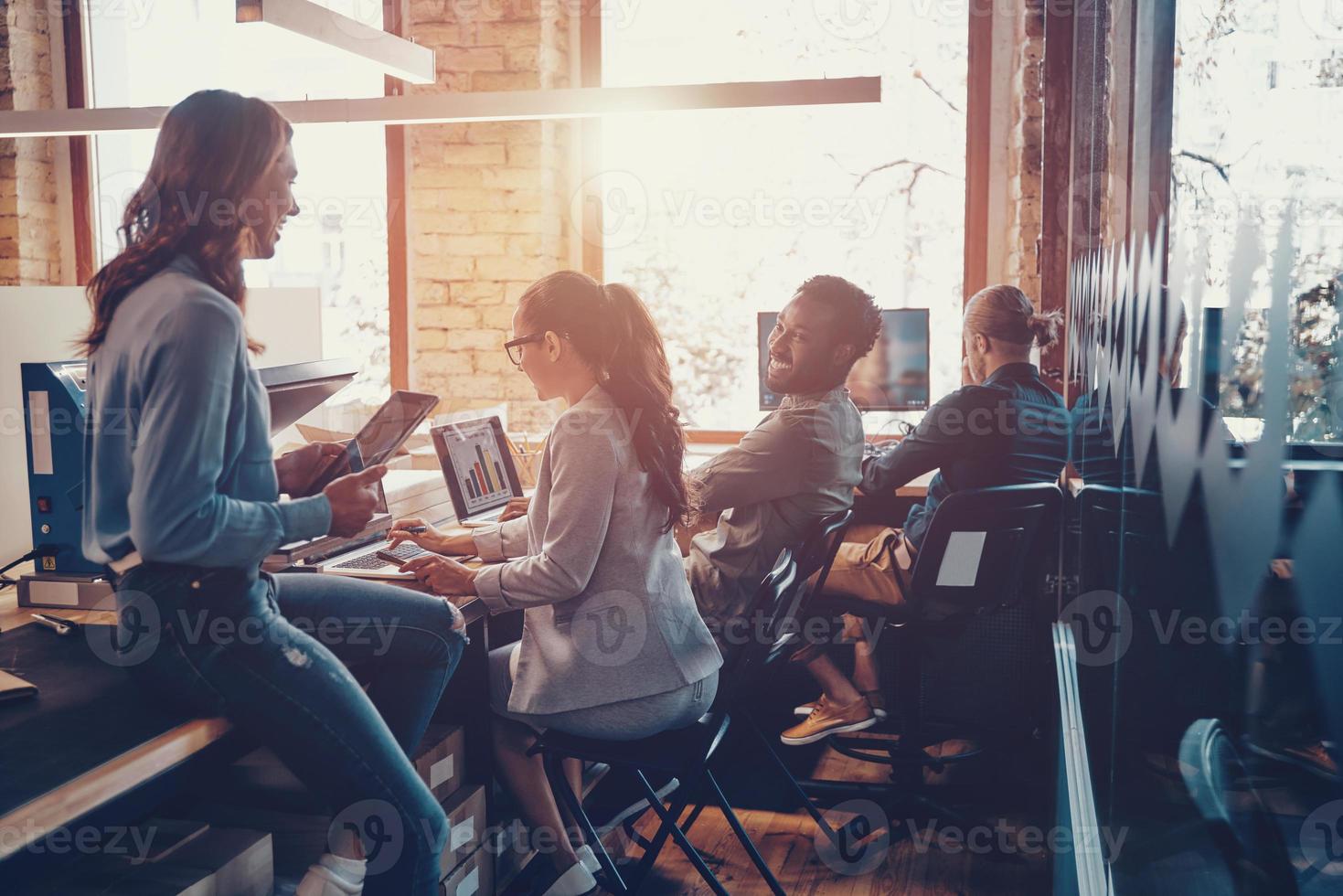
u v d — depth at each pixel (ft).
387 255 13.01
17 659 5.04
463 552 7.15
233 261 4.30
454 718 6.70
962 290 12.03
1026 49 11.14
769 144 12.29
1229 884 1.40
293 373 5.97
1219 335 1.48
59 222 14.14
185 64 13.44
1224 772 1.40
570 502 6.00
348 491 4.52
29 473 5.75
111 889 4.26
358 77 12.82
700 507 7.50
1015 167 11.56
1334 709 0.97
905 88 11.96
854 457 8.13
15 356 6.44
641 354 6.33
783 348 7.98
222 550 4.03
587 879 6.72
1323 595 0.98
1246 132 1.33
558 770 6.38
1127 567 2.82
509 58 12.26
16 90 13.47
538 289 6.37
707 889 7.73
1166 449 2.04
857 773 9.80
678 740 6.28
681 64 12.49
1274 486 1.14
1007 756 10.09
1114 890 3.20
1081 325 6.84
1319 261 1.00
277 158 4.35
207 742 4.27
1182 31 1.98
